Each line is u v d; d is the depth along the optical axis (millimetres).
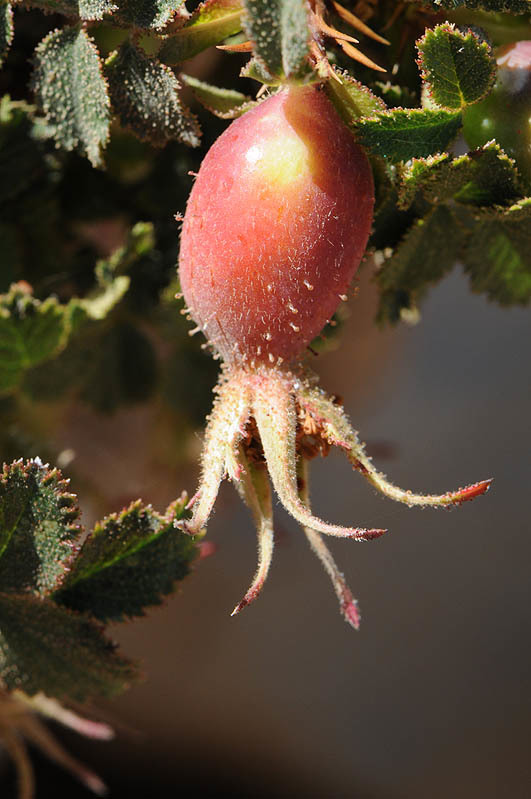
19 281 177
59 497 144
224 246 139
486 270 160
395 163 140
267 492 142
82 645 150
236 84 171
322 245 139
